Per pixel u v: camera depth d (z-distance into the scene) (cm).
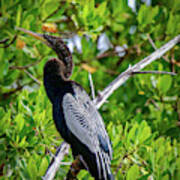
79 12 1126
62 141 955
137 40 1397
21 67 1148
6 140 884
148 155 938
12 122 938
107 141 891
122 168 958
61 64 993
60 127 909
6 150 871
